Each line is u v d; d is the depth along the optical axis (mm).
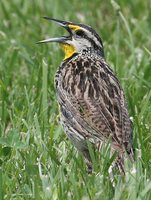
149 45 15992
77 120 10742
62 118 11164
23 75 14211
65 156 10977
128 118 10703
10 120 12383
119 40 15281
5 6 17344
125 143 10312
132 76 13906
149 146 11156
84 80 11211
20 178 10477
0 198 9867
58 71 11633
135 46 16031
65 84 11227
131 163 10195
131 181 9930
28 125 11758
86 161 10867
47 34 16297
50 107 12711
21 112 12172
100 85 11109
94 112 10695
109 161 10219
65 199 9797
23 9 17406
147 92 13180
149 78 13891
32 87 13102
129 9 17734
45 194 9844
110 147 10266
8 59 14766
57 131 11609
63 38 12016
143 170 10523
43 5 17516
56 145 11438
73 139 10914
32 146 11188
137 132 11469
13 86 13422
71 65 11539
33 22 16797
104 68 11484
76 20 17031
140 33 16359
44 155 10922
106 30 16359
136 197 9734
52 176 10305
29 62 14492
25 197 9898
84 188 9953
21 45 15375
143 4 17719
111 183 10031
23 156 10859
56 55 14414
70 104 10945
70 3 17859
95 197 9633
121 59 14766
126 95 12750
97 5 17609
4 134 11938
